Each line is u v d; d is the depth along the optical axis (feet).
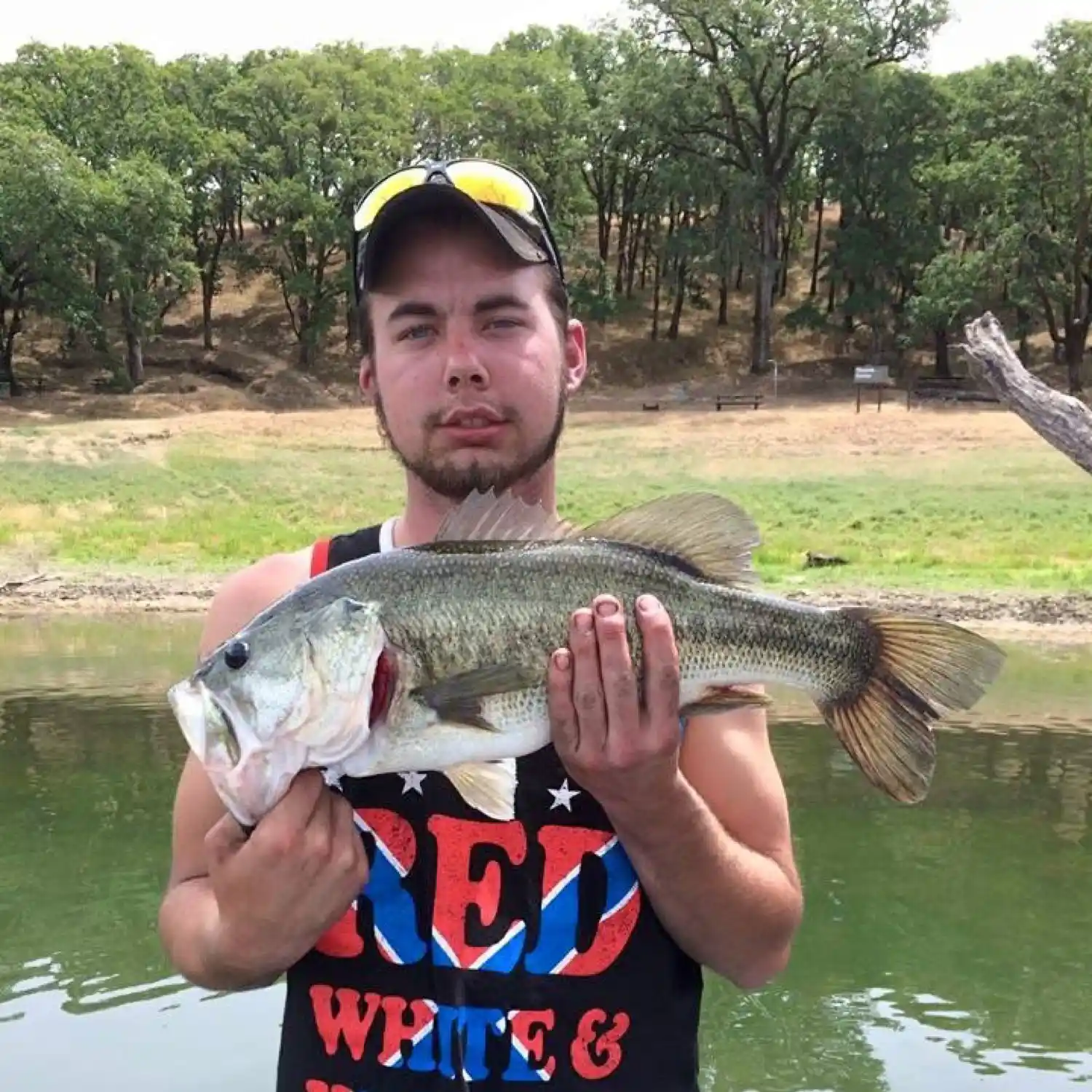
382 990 8.28
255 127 199.52
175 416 159.74
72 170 172.35
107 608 69.56
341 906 7.65
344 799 7.93
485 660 7.86
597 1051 8.14
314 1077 8.30
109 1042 17.92
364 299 9.73
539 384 9.11
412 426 9.09
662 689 7.47
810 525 91.71
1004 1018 19.17
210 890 8.71
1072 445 26.17
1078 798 30.55
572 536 8.49
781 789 9.11
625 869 8.44
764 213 187.52
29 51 201.98
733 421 143.02
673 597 8.39
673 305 217.56
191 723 7.64
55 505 101.45
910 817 29.14
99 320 186.80
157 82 209.77
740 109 192.85
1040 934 22.33
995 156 163.53
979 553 80.59
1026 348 183.93
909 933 22.43
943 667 8.72
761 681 8.68
